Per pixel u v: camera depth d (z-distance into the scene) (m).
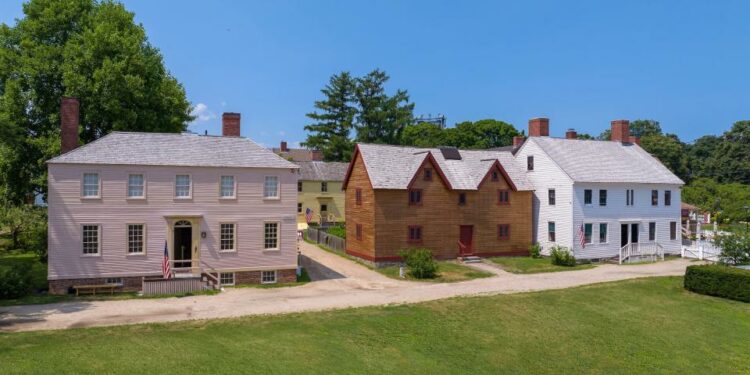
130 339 19.59
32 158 39.41
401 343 21.45
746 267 34.59
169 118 42.84
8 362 16.53
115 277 29.77
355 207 42.22
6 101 36.91
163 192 30.75
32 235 40.53
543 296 29.42
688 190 78.06
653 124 126.62
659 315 27.27
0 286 27.03
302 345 20.14
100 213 29.52
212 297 28.25
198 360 17.80
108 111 38.66
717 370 21.45
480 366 20.02
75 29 40.47
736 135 105.06
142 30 43.38
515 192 44.56
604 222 44.12
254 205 32.72
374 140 83.31
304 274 35.97
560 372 20.31
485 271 38.00
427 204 40.78
